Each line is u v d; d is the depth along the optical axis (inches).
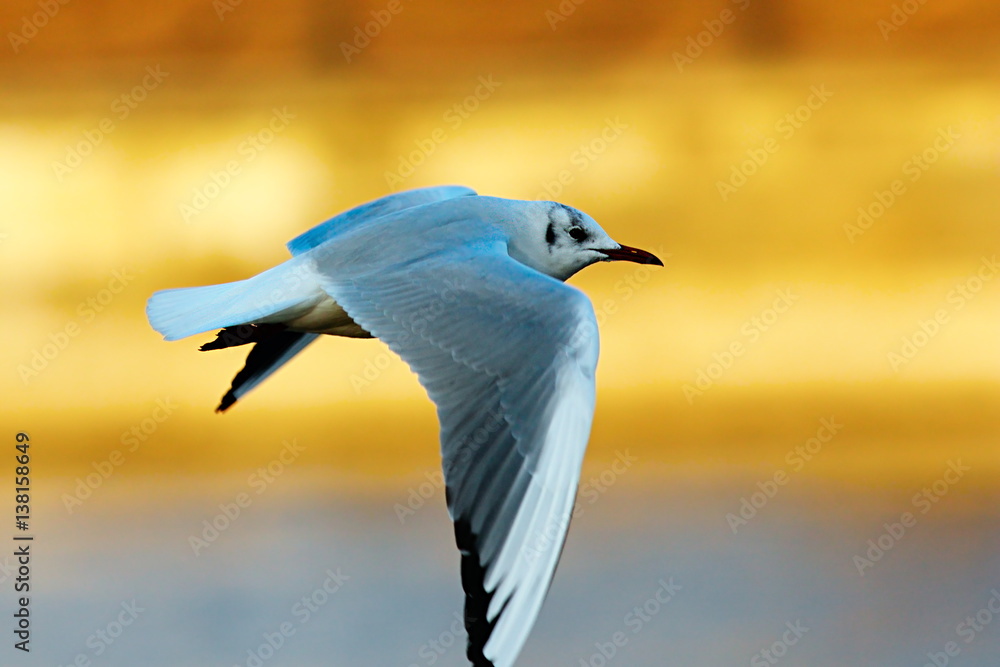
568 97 846.5
